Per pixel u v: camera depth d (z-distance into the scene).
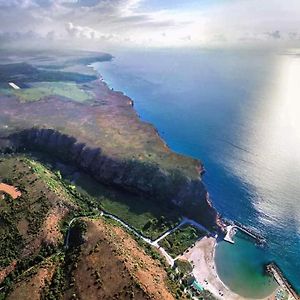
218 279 197.25
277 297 187.12
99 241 192.12
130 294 162.25
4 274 189.25
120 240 197.88
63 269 184.38
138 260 186.25
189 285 191.12
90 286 169.38
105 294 164.50
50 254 199.62
